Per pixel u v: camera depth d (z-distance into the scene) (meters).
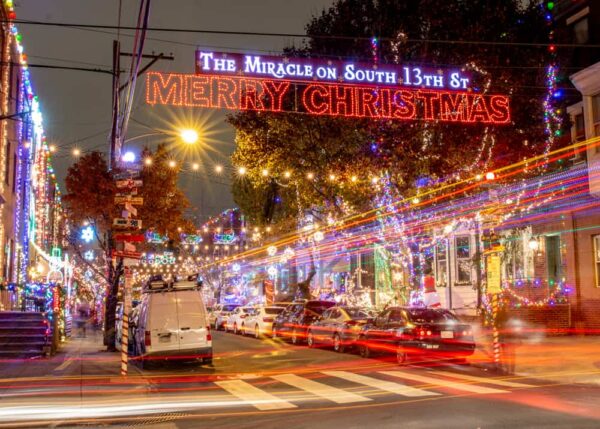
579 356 17.81
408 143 20.34
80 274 51.62
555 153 22.78
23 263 30.20
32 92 31.55
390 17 20.23
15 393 12.95
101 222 22.72
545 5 22.62
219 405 12.03
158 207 23.50
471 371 16.77
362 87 17.80
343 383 14.87
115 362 18.34
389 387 13.95
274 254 45.41
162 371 18.05
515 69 20.42
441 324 17.56
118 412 11.38
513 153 21.44
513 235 27.80
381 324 19.56
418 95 19.27
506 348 16.17
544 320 24.36
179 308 19.28
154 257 51.16
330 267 45.22
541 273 26.25
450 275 31.09
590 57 23.78
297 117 22.58
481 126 20.42
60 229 40.53
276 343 27.81
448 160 20.88
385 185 22.66
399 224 23.47
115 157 21.61
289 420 10.25
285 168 25.14
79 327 38.06
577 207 24.33
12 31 24.58
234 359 21.14
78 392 13.15
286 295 50.06
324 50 21.02
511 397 12.02
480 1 20.47
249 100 18.00
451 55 19.67
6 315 19.92
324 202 32.19
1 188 24.28
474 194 22.77
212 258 68.69
